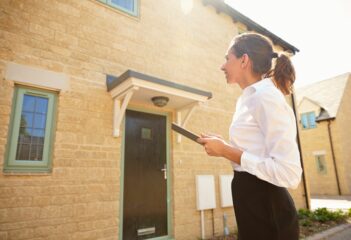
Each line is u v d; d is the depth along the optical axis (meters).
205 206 5.10
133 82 3.68
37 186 3.35
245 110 1.15
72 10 4.17
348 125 16.45
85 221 3.63
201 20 6.27
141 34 4.98
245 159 1.03
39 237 3.25
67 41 4.02
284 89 1.29
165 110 5.11
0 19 3.51
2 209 3.08
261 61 1.28
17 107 3.48
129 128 4.59
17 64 3.52
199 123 5.62
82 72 4.07
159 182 4.77
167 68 5.27
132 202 4.31
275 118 1.02
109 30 4.54
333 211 7.69
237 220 1.14
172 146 5.05
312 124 16.61
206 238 5.04
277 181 0.97
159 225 4.58
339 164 15.02
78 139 3.80
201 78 5.89
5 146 3.26
